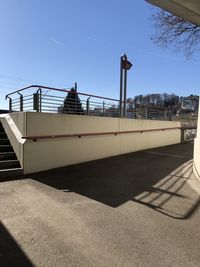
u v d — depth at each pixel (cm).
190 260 364
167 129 1698
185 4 631
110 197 626
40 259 360
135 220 494
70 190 672
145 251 385
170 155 1276
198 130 898
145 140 1473
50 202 579
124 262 356
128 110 1427
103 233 438
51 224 468
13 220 482
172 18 1272
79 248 389
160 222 489
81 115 1029
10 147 916
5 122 1016
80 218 496
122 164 1025
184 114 2219
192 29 1274
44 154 880
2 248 386
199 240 423
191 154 1321
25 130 830
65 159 966
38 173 842
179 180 800
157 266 348
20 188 676
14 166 832
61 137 943
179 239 425
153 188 711
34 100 884
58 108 980
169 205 582
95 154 1111
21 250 382
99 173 864
